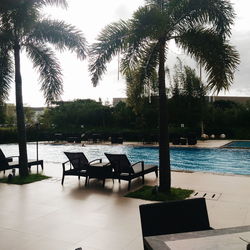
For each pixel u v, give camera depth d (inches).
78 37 369.7
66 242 162.7
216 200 239.3
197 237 82.4
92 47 268.7
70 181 325.7
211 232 86.0
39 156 734.5
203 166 557.9
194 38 248.8
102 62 267.4
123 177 287.1
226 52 241.0
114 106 1244.5
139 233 174.1
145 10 232.4
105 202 240.4
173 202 100.7
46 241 164.2
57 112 1261.1
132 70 255.6
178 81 946.1
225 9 243.9
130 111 1119.6
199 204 102.3
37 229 182.4
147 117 981.8
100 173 298.2
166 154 261.9
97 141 972.6
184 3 249.1
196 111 937.5
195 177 334.6
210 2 243.3
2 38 332.8
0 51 348.5
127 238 167.2
